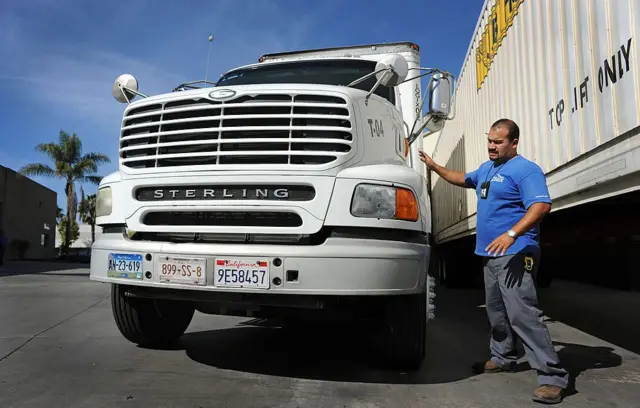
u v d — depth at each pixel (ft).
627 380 12.92
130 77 14.62
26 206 118.42
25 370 13.07
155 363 13.84
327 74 17.78
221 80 19.36
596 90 12.49
